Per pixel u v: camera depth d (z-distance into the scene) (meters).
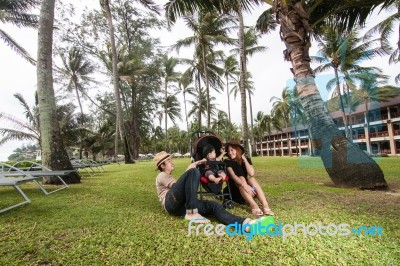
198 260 1.73
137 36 29.03
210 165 3.12
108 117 33.59
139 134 36.97
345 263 1.64
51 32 6.44
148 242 2.07
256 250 1.88
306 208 3.07
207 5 6.93
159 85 35.59
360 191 4.16
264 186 4.94
